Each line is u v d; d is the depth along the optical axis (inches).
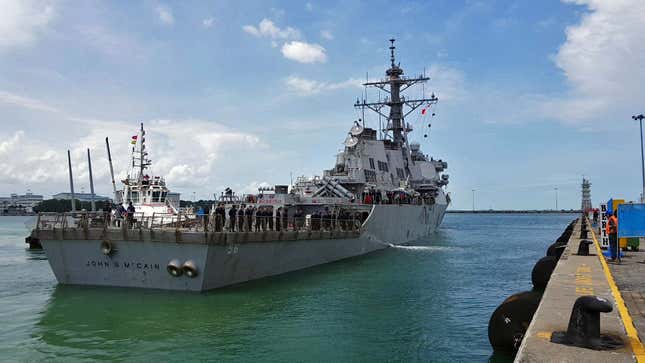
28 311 743.7
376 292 904.3
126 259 877.2
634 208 669.9
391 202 1772.9
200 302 786.2
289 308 764.6
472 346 576.1
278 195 1379.2
